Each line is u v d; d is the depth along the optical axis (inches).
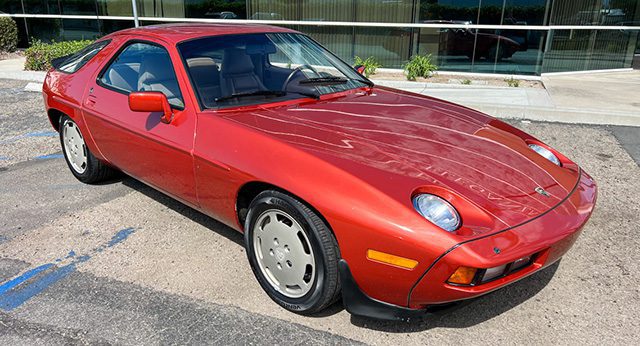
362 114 124.2
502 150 112.2
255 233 108.3
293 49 150.1
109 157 152.9
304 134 108.1
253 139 106.6
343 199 89.6
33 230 142.6
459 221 86.2
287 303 104.3
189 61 128.3
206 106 120.5
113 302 108.8
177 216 151.6
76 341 96.3
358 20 416.2
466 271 82.1
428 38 405.1
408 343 96.3
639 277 119.9
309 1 424.2
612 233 142.4
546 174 107.3
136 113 135.0
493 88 348.5
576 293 113.3
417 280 85.2
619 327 101.3
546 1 372.8
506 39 389.1
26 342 96.2
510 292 113.7
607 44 420.5
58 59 188.4
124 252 130.3
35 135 243.0
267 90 130.6
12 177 184.9
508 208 91.3
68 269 122.2
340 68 157.4
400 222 84.6
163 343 95.7
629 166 201.3
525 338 98.1
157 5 473.1
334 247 94.1
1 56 517.7
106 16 501.0
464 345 96.0
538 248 86.3
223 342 95.9
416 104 139.3
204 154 113.2
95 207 157.9
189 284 115.8
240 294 112.0
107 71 152.2
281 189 99.4
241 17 447.5
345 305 96.0
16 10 550.3
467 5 388.5
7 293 112.2
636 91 347.6
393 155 101.2
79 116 156.7
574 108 280.5
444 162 101.4
